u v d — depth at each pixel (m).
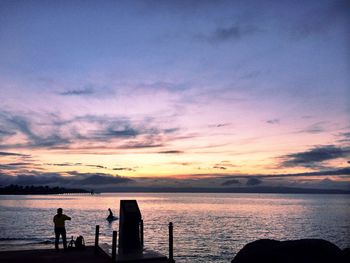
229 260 29.41
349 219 78.00
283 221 72.12
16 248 29.12
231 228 57.12
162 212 103.19
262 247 12.72
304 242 11.98
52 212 94.06
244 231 53.03
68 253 13.92
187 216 85.38
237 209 124.19
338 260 11.16
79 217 78.44
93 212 98.12
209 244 38.62
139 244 14.06
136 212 14.22
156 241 40.59
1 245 31.55
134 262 12.11
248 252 12.71
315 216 87.25
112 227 56.72
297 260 11.30
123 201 14.80
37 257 13.04
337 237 47.16
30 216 78.25
